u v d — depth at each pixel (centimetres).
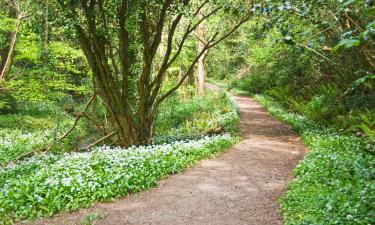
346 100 1897
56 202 840
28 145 1719
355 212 622
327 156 1080
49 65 2112
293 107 2698
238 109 2953
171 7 1397
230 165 1230
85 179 953
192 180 1048
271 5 548
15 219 794
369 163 948
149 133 1609
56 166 1094
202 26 3159
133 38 1475
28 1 1373
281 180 1048
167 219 769
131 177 981
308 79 2686
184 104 2975
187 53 3173
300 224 629
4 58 2352
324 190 794
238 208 827
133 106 1673
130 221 764
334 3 688
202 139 1557
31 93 2133
